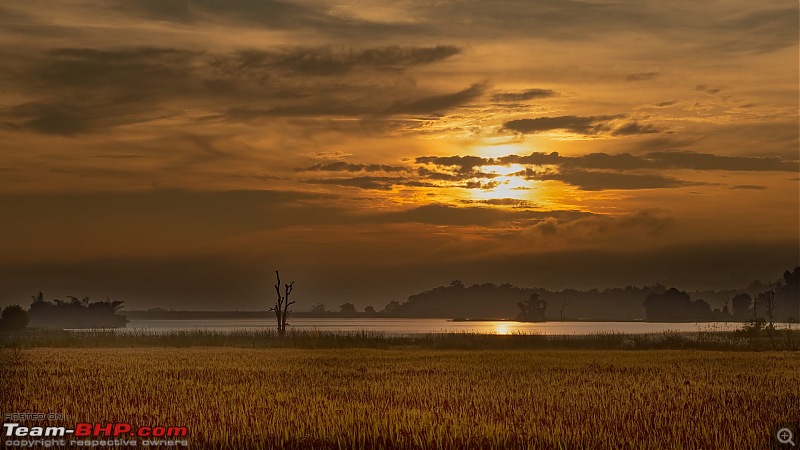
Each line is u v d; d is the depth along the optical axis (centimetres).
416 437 1770
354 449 1692
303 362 4038
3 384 2817
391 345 6284
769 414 2122
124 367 3634
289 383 2914
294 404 2255
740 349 5809
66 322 17650
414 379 3088
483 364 3938
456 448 1703
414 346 6175
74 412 2123
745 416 2075
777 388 2786
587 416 2066
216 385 2830
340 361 4116
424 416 1983
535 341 6266
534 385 2845
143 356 4500
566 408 2214
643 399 2431
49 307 17800
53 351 5094
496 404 2291
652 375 3294
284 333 7344
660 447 1681
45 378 3058
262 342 6406
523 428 1877
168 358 4319
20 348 5434
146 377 3123
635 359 4375
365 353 5016
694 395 2553
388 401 2353
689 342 6056
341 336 6775
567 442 1736
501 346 6097
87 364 3806
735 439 1758
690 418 2028
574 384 2894
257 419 1970
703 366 3816
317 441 1761
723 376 3256
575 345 6100
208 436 1800
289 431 1838
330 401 2328
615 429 1873
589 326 18950
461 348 5984
